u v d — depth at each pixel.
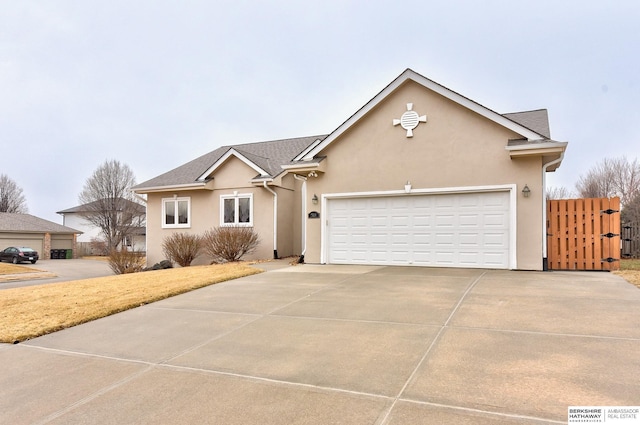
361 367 4.10
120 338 5.58
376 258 12.11
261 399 3.50
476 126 10.86
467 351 4.41
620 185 30.89
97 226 46.56
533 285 8.02
